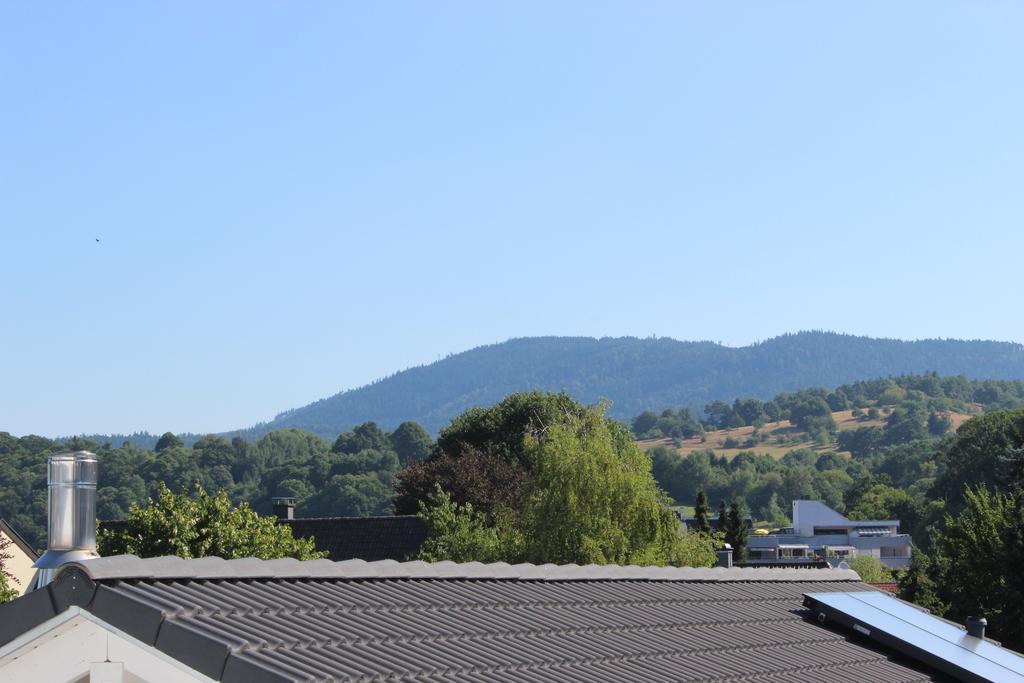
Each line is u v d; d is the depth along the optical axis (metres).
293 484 144.25
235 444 156.25
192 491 139.38
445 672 7.07
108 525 39.78
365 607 8.20
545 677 7.65
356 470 147.00
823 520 141.62
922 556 45.75
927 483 165.50
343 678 6.28
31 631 5.99
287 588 8.08
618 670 8.40
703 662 9.20
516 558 38.12
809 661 10.09
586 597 10.58
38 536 92.06
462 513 40.81
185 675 6.02
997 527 32.62
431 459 75.44
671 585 12.14
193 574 7.45
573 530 37.97
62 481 7.26
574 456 39.16
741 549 85.81
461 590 9.66
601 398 42.03
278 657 6.30
